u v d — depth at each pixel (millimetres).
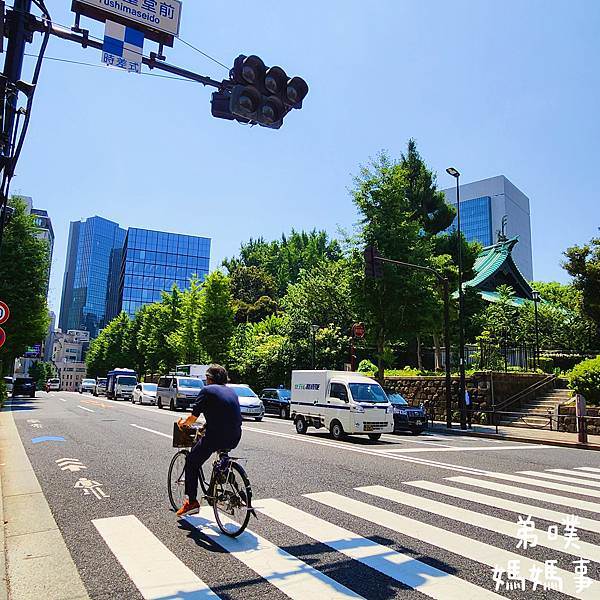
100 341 94875
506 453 13109
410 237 25562
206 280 44188
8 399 39125
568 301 38031
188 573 4125
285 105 7098
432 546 4883
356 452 11992
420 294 24672
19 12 6215
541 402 24047
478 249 38969
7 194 6883
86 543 4863
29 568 4207
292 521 5711
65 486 7426
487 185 136250
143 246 108000
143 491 7148
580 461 11922
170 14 6668
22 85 6406
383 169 25906
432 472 9281
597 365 20031
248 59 6797
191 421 5391
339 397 15469
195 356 48875
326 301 39500
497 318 36562
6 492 7020
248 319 62375
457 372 28359
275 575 4102
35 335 31094
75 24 6395
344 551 4707
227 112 7094
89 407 28781
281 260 82188
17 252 28641
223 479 5312
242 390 23797
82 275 168750
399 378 29406
